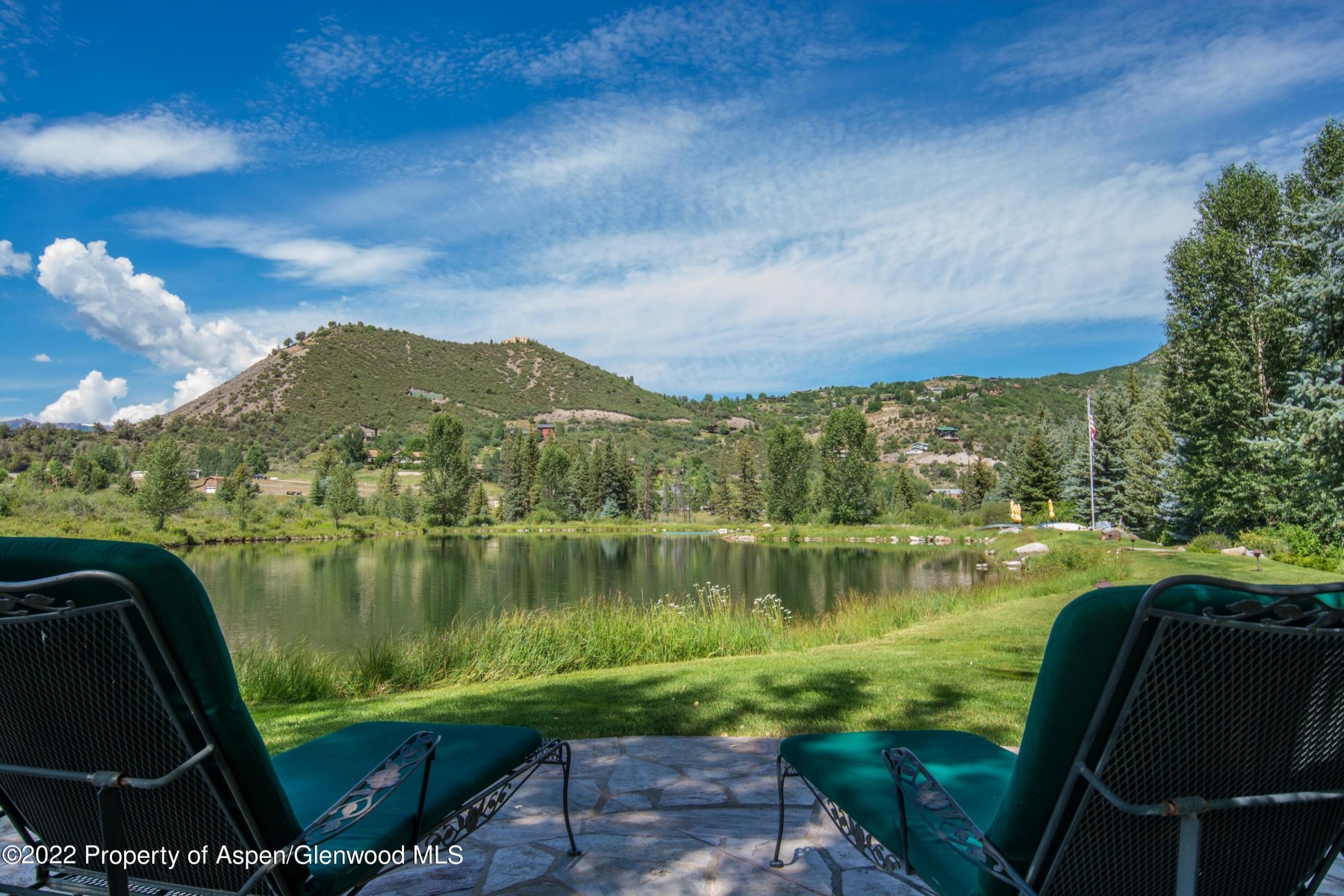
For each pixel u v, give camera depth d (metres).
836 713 4.35
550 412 150.25
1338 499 13.07
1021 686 5.16
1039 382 161.62
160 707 1.21
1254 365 20.44
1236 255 20.11
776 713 4.37
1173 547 23.05
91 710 1.25
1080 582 14.27
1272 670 1.12
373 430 125.19
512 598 20.19
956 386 152.75
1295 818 1.28
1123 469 36.69
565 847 2.46
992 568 27.12
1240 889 1.30
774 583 23.44
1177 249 22.39
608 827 2.62
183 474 42.41
